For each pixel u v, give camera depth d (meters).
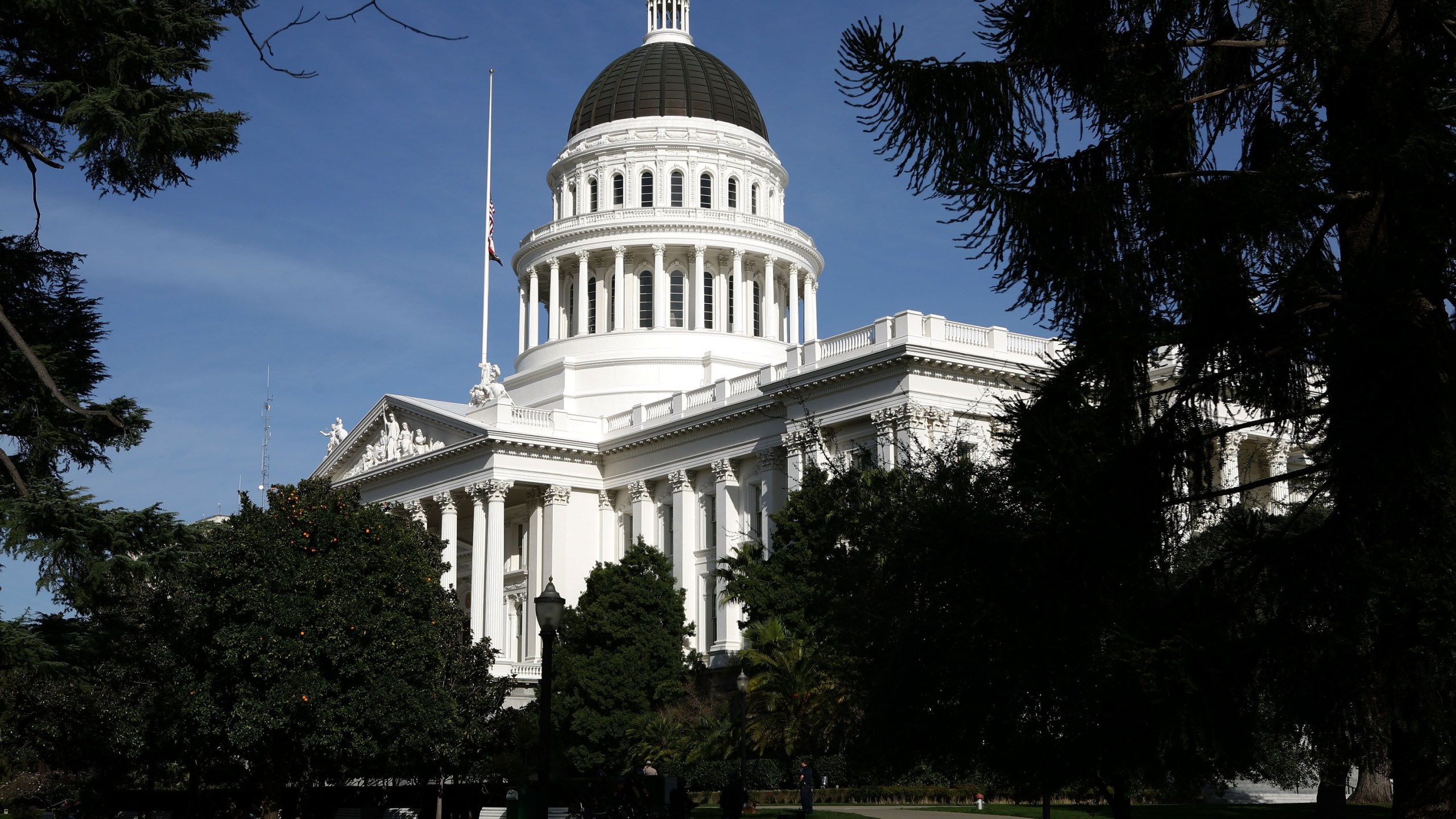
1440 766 16.86
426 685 48.19
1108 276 19.03
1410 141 16.00
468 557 100.75
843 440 73.38
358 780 60.62
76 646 29.66
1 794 71.12
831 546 31.59
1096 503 17.75
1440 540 15.95
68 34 29.06
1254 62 20.48
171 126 28.42
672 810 46.78
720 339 104.25
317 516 47.28
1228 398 18.08
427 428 97.88
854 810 49.47
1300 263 17.30
